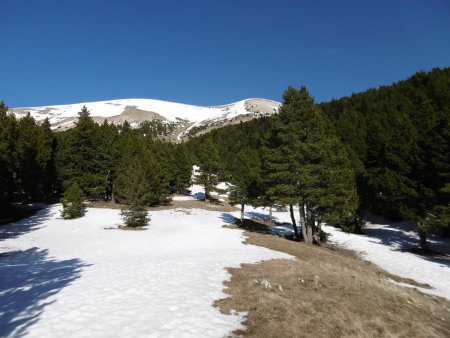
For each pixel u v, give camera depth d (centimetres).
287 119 3106
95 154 5306
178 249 2683
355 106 9625
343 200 3016
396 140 4078
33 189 4206
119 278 1448
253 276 1620
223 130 13762
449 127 3206
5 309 1068
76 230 3478
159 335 900
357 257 2994
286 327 1034
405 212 3403
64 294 1212
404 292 1686
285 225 4741
